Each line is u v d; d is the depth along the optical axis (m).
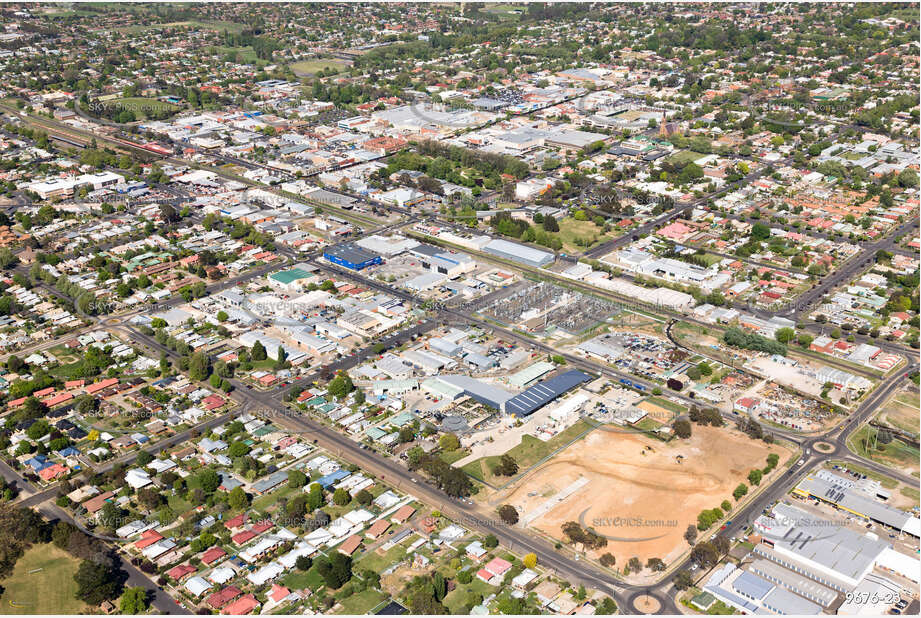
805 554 173.25
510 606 160.75
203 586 167.88
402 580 170.25
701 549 172.50
